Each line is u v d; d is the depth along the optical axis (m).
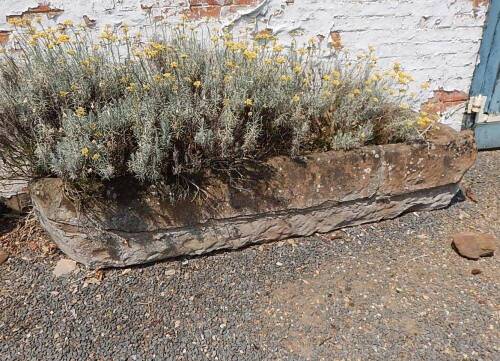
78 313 2.39
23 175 2.59
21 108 2.42
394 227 3.14
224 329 2.34
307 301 2.52
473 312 2.46
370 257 2.86
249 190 2.68
